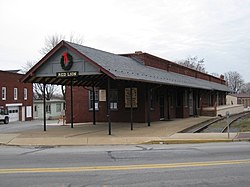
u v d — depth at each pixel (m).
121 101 26.91
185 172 9.01
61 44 19.56
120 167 9.80
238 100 88.94
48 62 20.27
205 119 30.70
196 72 47.12
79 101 28.81
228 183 7.79
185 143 16.34
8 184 7.89
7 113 46.91
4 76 51.09
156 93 28.70
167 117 30.52
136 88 26.38
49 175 8.82
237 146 14.49
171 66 36.06
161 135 18.39
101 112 27.88
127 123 26.09
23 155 12.73
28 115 57.31
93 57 19.59
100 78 24.11
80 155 12.42
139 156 11.94
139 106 26.31
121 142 16.48
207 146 14.69
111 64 20.58
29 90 57.88
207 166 9.81
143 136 18.05
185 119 30.84
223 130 22.08
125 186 7.59
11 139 18.23
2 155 12.80
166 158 11.39
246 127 23.47
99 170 9.41
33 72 20.45
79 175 8.77
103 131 20.77
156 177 8.45
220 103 54.62
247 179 8.16
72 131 21.23
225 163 10.27
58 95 102.06
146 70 26.11
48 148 15.22
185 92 33.84
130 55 29.12
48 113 67.12
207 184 7.71
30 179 8.38
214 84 52.28
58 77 20.86
